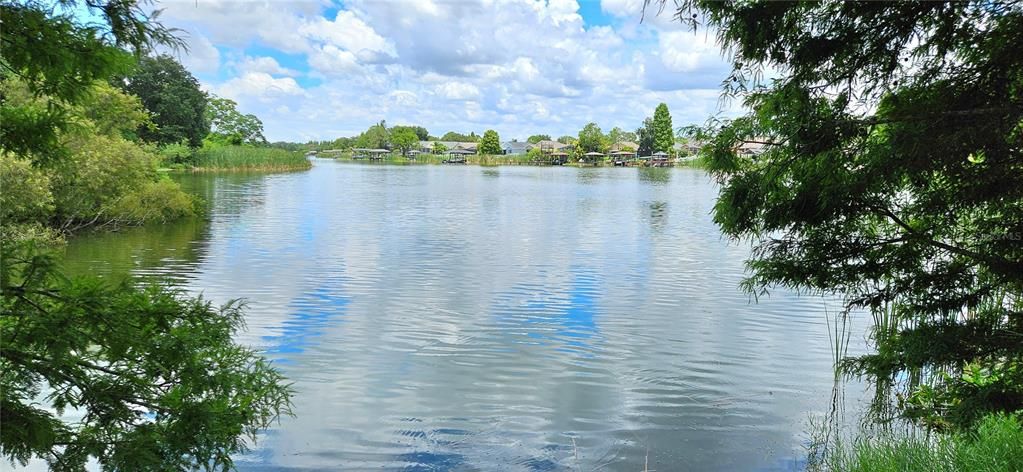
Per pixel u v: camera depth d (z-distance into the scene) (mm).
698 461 5164
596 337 8461
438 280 12016
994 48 3250
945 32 3395
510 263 13930
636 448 5395
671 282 12031
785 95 3686
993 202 3562
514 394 6508
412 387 6637
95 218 19281
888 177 3402
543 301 10430
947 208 3693
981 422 4062
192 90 61594
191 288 11078
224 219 22141
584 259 14539
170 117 59188
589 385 6785
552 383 6828
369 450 5293
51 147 3578
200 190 36094
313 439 5441
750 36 3574
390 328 8742
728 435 5625
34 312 3113
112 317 3320
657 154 111625
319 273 12555
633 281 12125
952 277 3924
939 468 4148
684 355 7766
